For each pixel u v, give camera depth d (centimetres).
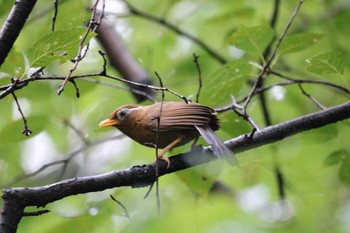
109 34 1397
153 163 825
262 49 983
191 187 1035
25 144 1534
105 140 1195
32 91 1173
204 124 873
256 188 1339
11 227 737
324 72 913
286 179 1412
